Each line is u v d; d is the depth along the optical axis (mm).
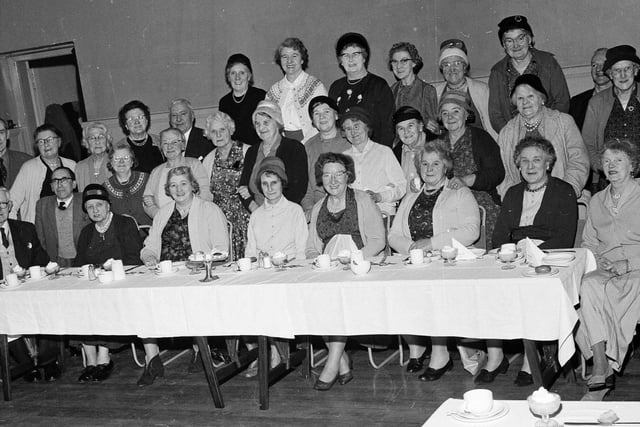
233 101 6809
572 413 2400
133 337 5340
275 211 5375
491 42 7391
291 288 4293
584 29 7074
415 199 5109
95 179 6730
